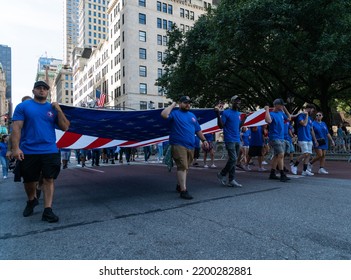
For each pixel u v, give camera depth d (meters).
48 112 4.52
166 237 3.54
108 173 11.08
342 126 21.22
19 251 3.22
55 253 3.14
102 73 68.88
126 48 52.75
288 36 15.53
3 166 11.41
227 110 6.96
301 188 6.49
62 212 4.96
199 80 22.91
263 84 24.53
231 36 17.14
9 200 6.35
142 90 53.59
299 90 27.00
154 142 9.63
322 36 15.04
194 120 5.98
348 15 16.00
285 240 3.34
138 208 5.06
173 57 25.14
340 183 7.11
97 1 121.25
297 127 8.92
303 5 15.40
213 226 3.90
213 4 63.91
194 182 7.86
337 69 16.06
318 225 3.85
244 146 11.16
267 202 5.17
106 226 4.06
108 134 7.99
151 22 55.06
